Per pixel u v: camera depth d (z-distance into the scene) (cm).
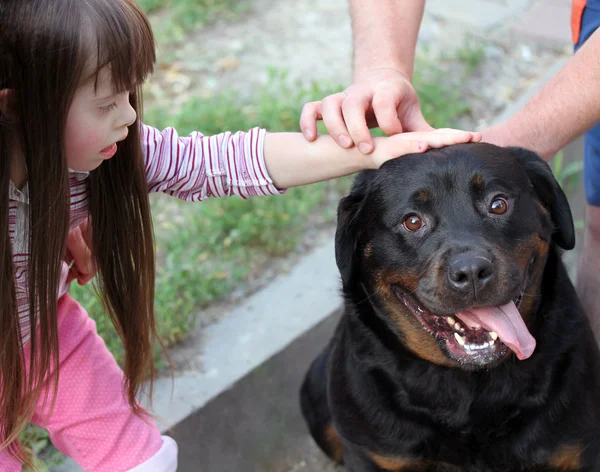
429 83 544
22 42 214
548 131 279
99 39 217
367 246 283
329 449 354
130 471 272
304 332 377
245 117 510
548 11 627
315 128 269
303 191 467
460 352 260
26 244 244
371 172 283
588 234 331
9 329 242
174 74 574
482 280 243
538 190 277
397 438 289
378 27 297
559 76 277
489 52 590
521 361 273
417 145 265
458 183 261
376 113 264
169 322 372
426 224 265
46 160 226
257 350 366
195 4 655
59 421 272
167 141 270
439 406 281
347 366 299
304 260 419
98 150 234
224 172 272
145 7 649
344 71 570
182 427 332
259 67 581
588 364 282
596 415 280
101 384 276
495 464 285
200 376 354
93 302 366
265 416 367
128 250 270
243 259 426
